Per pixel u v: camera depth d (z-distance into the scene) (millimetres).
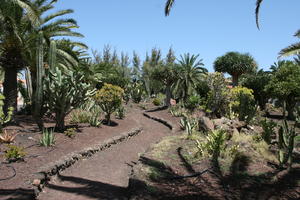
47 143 6750
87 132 9477
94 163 6734
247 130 9602
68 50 12953
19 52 11094
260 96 22266
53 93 8633
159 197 4043
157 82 37250
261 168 5367
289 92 16312
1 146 6172
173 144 7562
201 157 6125
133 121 15305
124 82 29188
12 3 9906
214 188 4426
